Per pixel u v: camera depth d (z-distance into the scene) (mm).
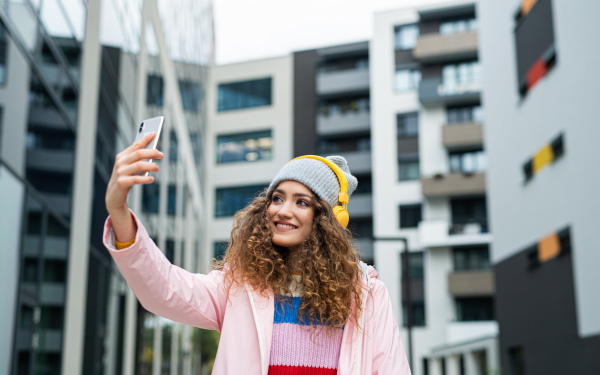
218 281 2096
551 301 13219
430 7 31391
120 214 1686
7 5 6758
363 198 32438
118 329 12695
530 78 14102
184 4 21562
